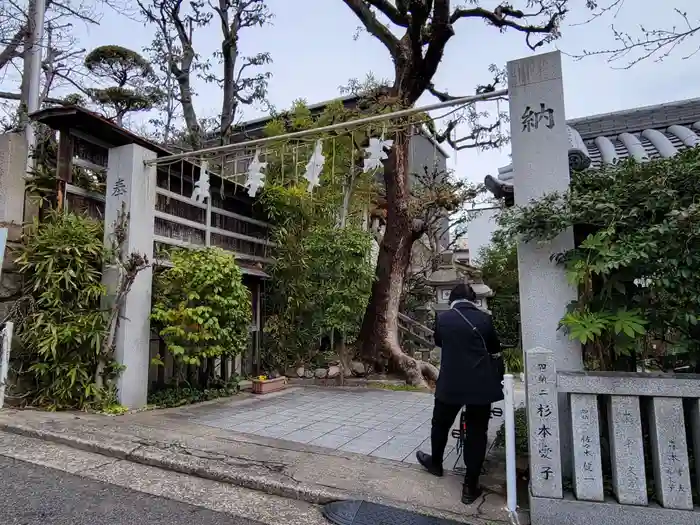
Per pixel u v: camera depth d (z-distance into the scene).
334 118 7.44
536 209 3.06
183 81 11.57
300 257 8.00
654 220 2.87
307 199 8.13
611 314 2.94
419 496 3.11
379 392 7.32
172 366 6.53
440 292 11.73
